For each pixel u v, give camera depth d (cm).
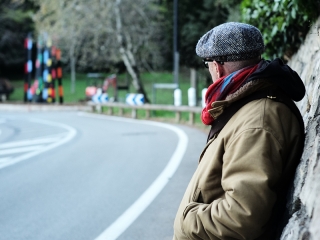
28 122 3105
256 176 273
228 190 280
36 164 1421
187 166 1252
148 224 770
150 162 1343
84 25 3716
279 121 290
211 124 319
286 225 278
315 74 423
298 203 280
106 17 3669
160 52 4125
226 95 309
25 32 6469
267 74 294
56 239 724
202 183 306
